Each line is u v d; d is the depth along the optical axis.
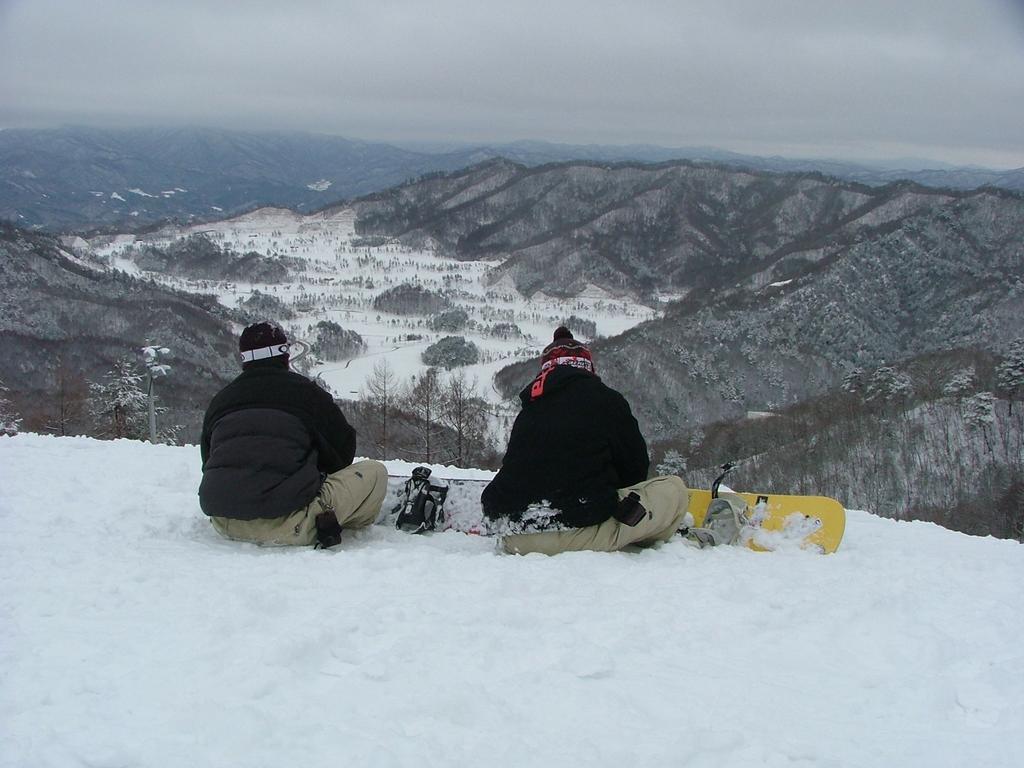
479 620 2.80
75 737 1.82
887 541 4.81
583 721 2.08
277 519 3.91
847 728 2.14
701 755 1.93
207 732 1.87
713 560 3.91
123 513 4.61
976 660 2.68
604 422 3.95
